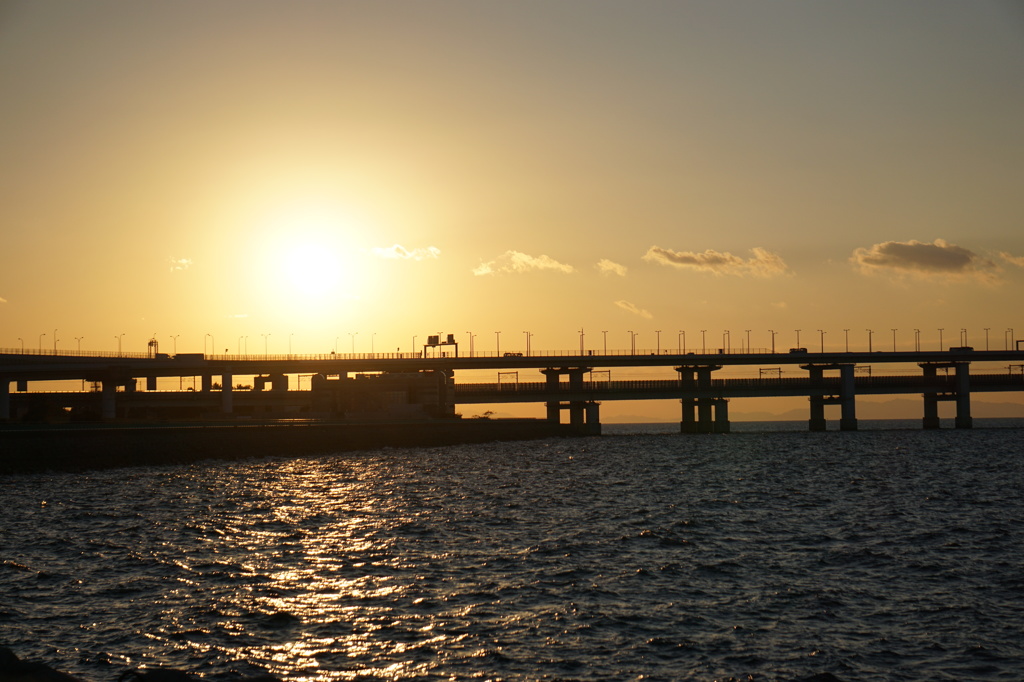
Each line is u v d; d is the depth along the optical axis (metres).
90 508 82.50
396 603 45.06
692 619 42.28
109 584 48.81
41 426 155.88
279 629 40.66
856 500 87.88
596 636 39.69
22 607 43.84
